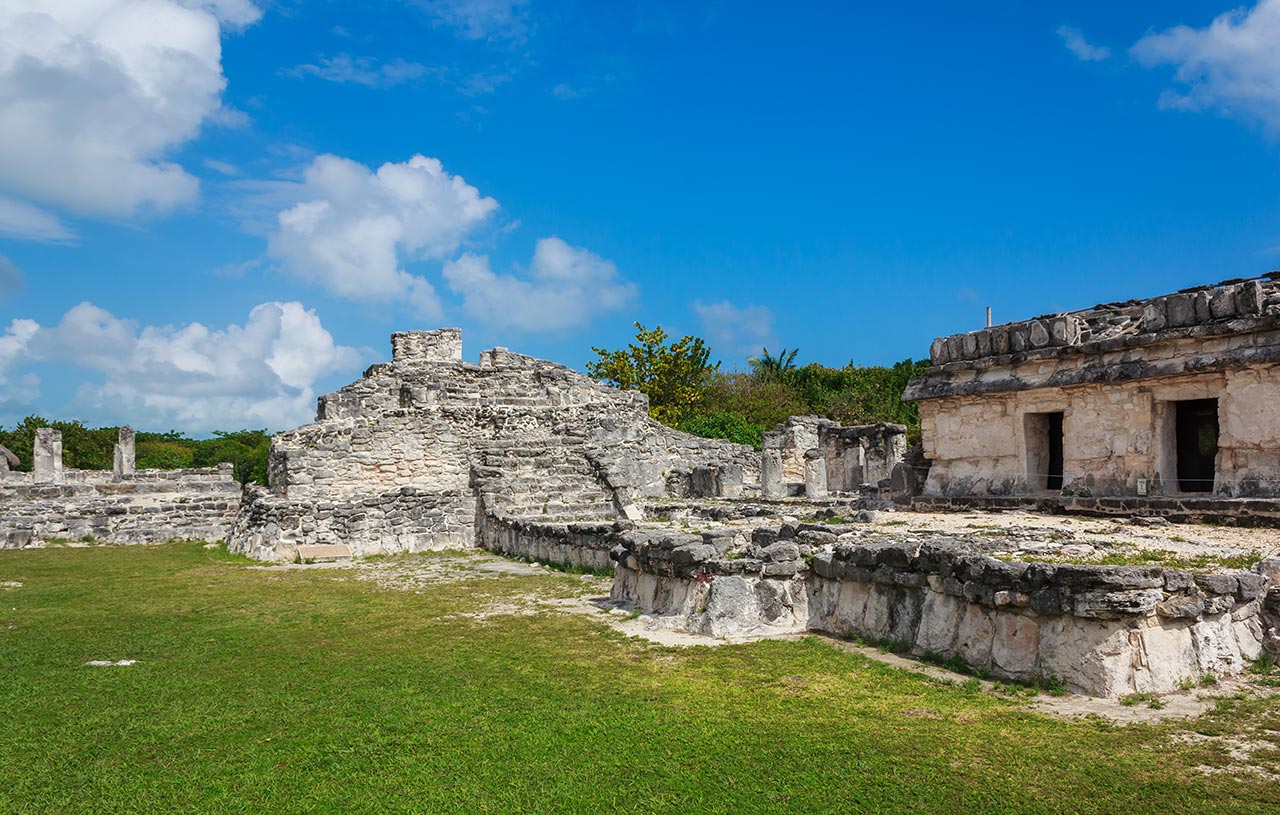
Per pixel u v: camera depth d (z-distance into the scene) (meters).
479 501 23.58
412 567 19.03
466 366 30.69
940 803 5.81
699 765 6.54
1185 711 7.25
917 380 17.42
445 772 6.49
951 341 16.86
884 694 8.07
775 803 5.88
